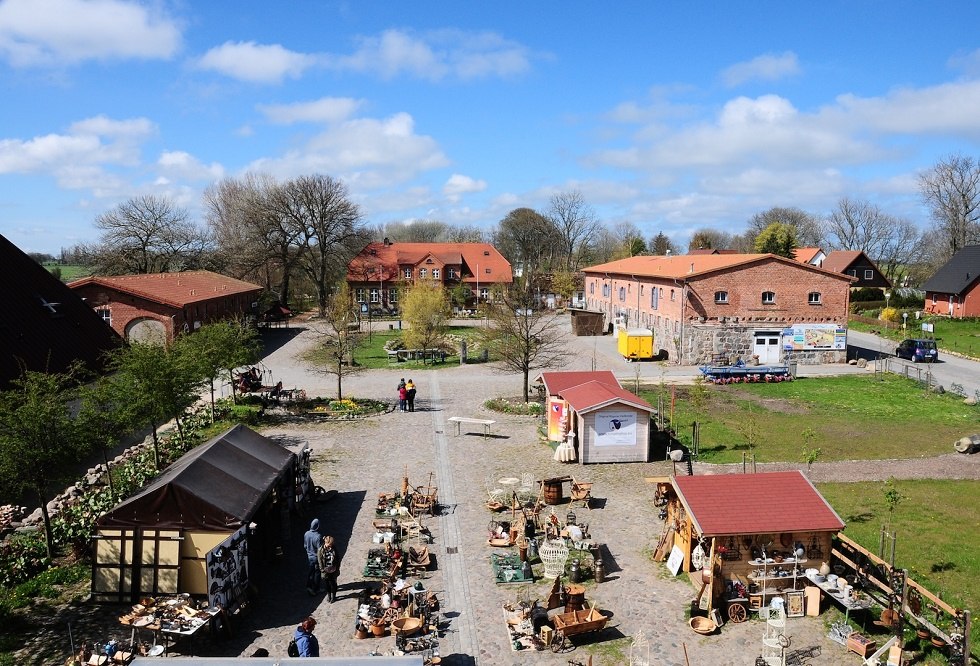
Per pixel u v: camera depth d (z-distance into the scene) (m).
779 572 15.94
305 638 12.66
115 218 78.06
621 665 13.72
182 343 30.78
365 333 68.62
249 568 17.80
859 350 54.66
